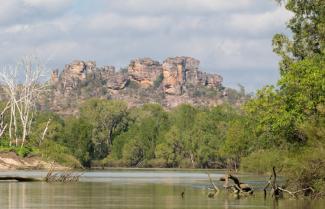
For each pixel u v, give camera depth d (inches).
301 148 3213.6
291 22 3882.9
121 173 7495.1
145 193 3607.3
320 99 3105.3
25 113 7652.6
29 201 3029.0
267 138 3590.1
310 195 3154.5
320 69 3198.8
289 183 3282.5
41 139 7869.1
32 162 7317.9
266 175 6491.1
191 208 2721.5
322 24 3634.4
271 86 3302.2
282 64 3796.8
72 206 2802.7
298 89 3208.7
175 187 4264.3
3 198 3181.6
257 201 3043.8
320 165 3056.1
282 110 3191.4
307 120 3149.6
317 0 3762.3
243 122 7539.4
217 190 3609.7
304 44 3836.1
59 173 6358.3
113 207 2760.8
